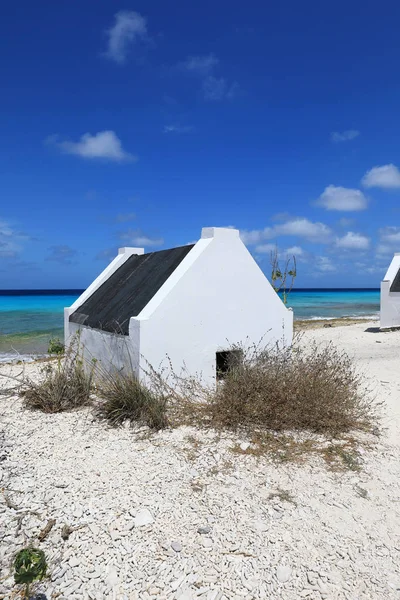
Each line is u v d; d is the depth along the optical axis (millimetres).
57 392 7273
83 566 3436
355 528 3988
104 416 6609
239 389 6355
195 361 7188
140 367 6660
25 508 4152
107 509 4109
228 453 5371
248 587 3258
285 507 4254
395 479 4906
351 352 14141
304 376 6512
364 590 3268
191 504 4230
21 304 50500
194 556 3543
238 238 7613
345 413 6418
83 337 8984
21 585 3256
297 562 3525
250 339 7777
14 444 5703
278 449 5527
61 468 4961
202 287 7207
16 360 13961
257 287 7820
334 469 5086
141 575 3342
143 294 7852
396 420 6977
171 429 6086
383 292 19547
